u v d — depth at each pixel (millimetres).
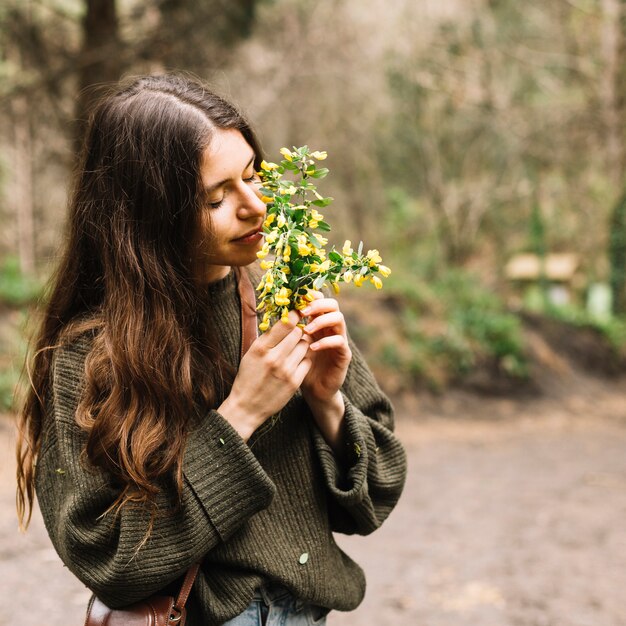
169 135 1276
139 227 1300
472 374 11867
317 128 24641
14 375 7133
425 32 21609
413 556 4742
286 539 1354
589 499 6254
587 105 20188
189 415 1269
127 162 1301
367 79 23516
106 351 1269
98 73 9430
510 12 21375
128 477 1204
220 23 9953
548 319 14617
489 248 26266
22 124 13516
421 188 24531
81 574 1231
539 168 23375
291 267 1241
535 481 6977
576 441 9492
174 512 1220
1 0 9633
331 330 1324
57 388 1300
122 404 1235
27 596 3777
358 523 1438
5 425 6801
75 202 1396
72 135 8734
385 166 24438
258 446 1365
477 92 21672
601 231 23625
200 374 1309
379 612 3820
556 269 21031
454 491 6539
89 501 1226
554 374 12906
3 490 5598
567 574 4395
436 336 12023
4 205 19469
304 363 1306
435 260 21953
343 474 1439
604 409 12227
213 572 1308
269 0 10375
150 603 1257
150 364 1246
